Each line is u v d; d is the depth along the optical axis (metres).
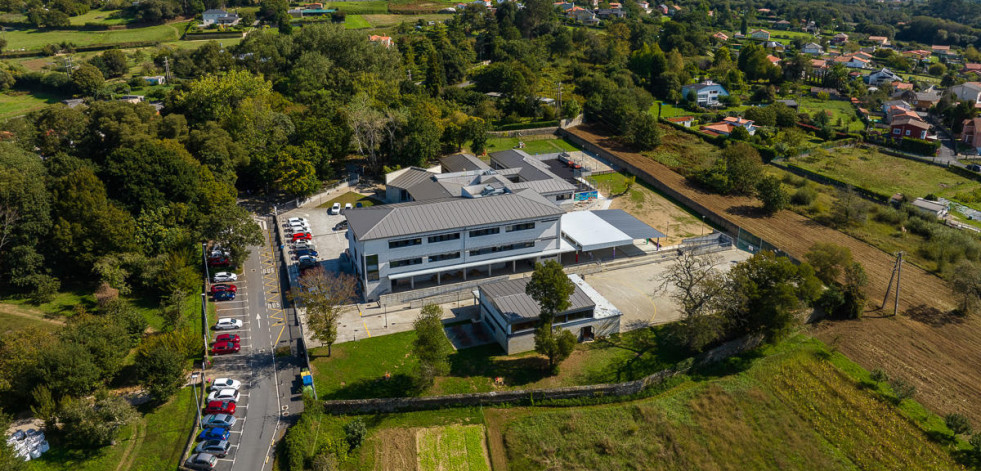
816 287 93.81
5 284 99.19
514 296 94.38
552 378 86.06
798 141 185.38
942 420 80.88
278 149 143.38
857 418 81.12
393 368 87.00
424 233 103.31
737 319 93.38
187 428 75.75
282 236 125.19
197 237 109.44
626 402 82.94
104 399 75.19
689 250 121.12
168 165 116.81
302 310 100.38
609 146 186.00
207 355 87.62
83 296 99.62
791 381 87.88
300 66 192.00
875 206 143.50
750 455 75.62
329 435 75.69
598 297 101.06
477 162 153.62
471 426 79.00
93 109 140.50
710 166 159.50
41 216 99.94
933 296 108.25
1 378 75.06
